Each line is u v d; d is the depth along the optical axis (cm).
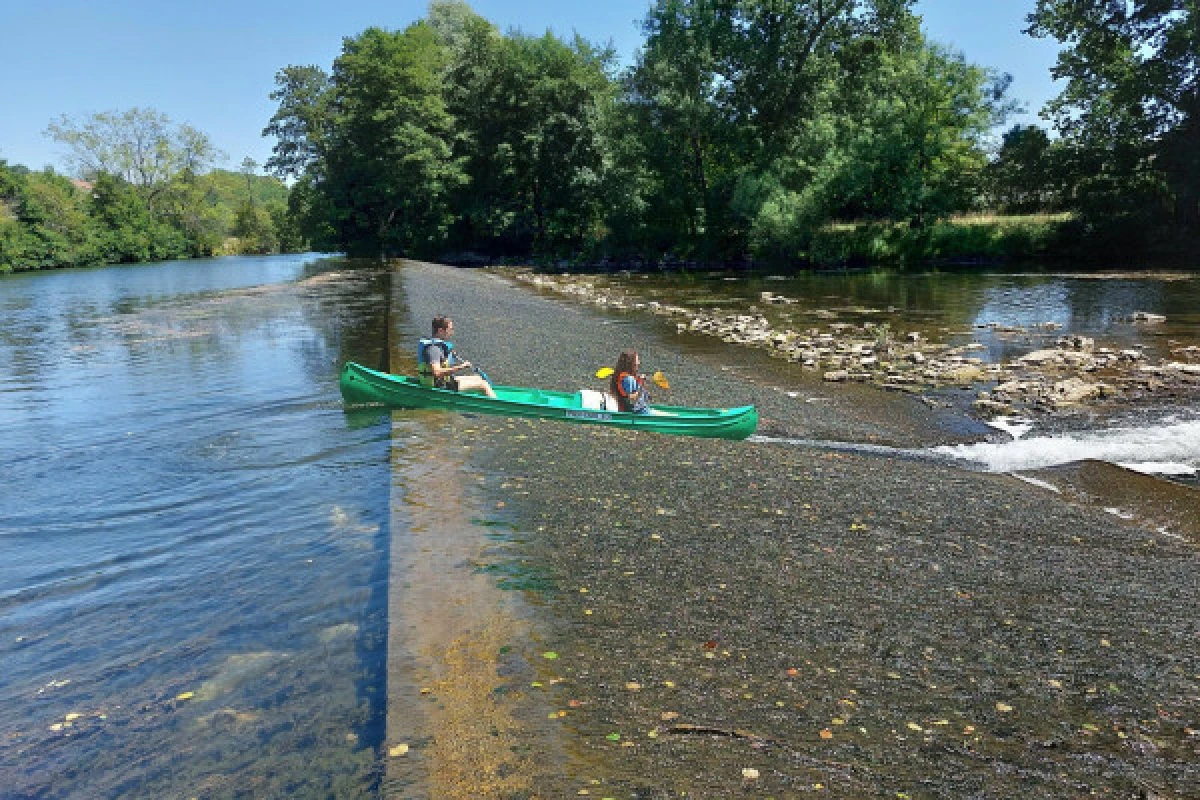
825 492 751
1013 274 3159
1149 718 405
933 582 561
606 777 343
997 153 4119
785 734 380
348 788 340
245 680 435
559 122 5075
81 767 371
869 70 4197
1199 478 850
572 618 491
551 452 847
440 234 5378
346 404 1094
